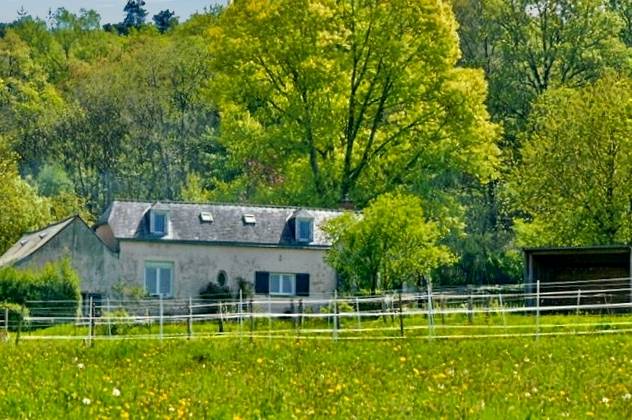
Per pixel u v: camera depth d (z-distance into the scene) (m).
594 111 104.81
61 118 151.38
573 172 104.56
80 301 88.06
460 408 38.44
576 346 53.97
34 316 86.88
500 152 118.12
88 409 38.91
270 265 100.12
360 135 119.19
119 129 151.12
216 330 66.94
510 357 51.44
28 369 48.78
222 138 120.06
